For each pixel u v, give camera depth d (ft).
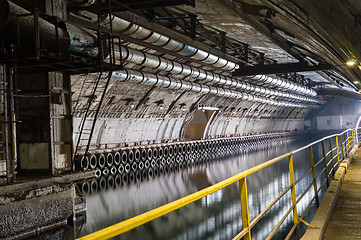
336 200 26.86
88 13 38.52
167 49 54.13
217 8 43.45
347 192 29.37
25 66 30.32
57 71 32.94
